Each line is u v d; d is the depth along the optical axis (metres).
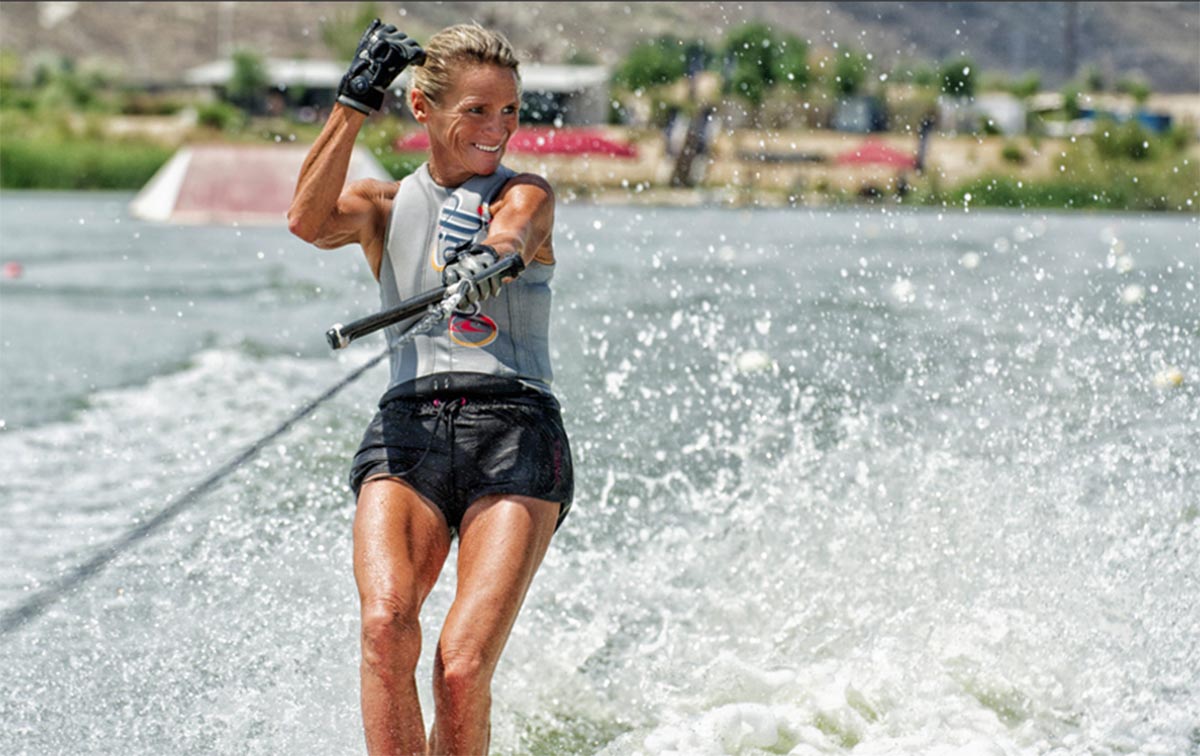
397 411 9.75
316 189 9.57
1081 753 10.72
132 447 19.36
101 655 12.29
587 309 29.33
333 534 15.62
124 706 11.31
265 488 17.33
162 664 12.15
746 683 12.11
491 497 9.41
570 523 16.09
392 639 8.64
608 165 86.56
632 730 11.45
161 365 25.45
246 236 53.66
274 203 63.62
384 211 10.07
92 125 157.38
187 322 30.70
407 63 9.62
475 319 9.77
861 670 12.22
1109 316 24.48
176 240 52.06
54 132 149.38
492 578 9.01
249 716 11.20
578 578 14.65
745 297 31.19
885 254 42.38
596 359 23.91
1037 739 11.04
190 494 9.24
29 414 21.45
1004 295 29.83
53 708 11.22
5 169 115.50
